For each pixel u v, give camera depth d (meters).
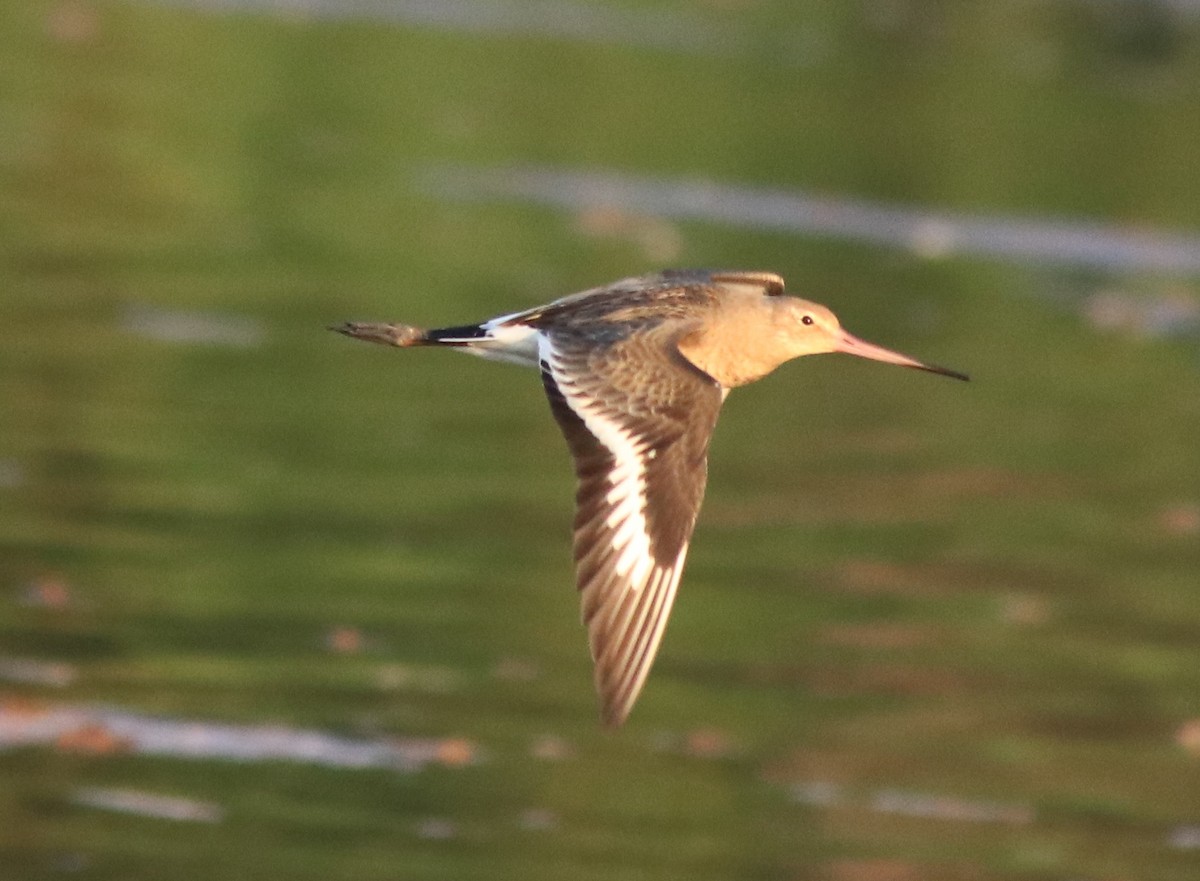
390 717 13.80
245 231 24.00
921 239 26.06
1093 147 30.17
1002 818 13.26
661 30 35.94
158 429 18.12
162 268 22.38
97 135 26.95
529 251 23.98
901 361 9.51
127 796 12.72
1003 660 15.26
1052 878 12.62
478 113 29.80
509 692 14.21
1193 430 20.44
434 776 13.19
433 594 15.53
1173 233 27.17
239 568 15.66
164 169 25.95
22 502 16.38
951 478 18.80
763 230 25.86
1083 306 24.31
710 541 17.06
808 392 21.02
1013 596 16.36
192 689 13.94
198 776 12.95
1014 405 20.92
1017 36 36.62
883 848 12.89
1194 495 18.75
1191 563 17.17
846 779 13.66
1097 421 20.58
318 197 25.55
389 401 19.44
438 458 18.12
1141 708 14.80
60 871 11.92
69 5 33.47
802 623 15.70
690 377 8.11
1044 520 17.94
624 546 7.84
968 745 14.14
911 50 35.38
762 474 18.58
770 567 16.58
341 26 33.97
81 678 13.94
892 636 15.61
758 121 30.44
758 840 12.78
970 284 24.66
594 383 8.09
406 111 29.64
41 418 18.05
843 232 26.11
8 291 21.16
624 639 7.79
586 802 13.06
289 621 14.90
